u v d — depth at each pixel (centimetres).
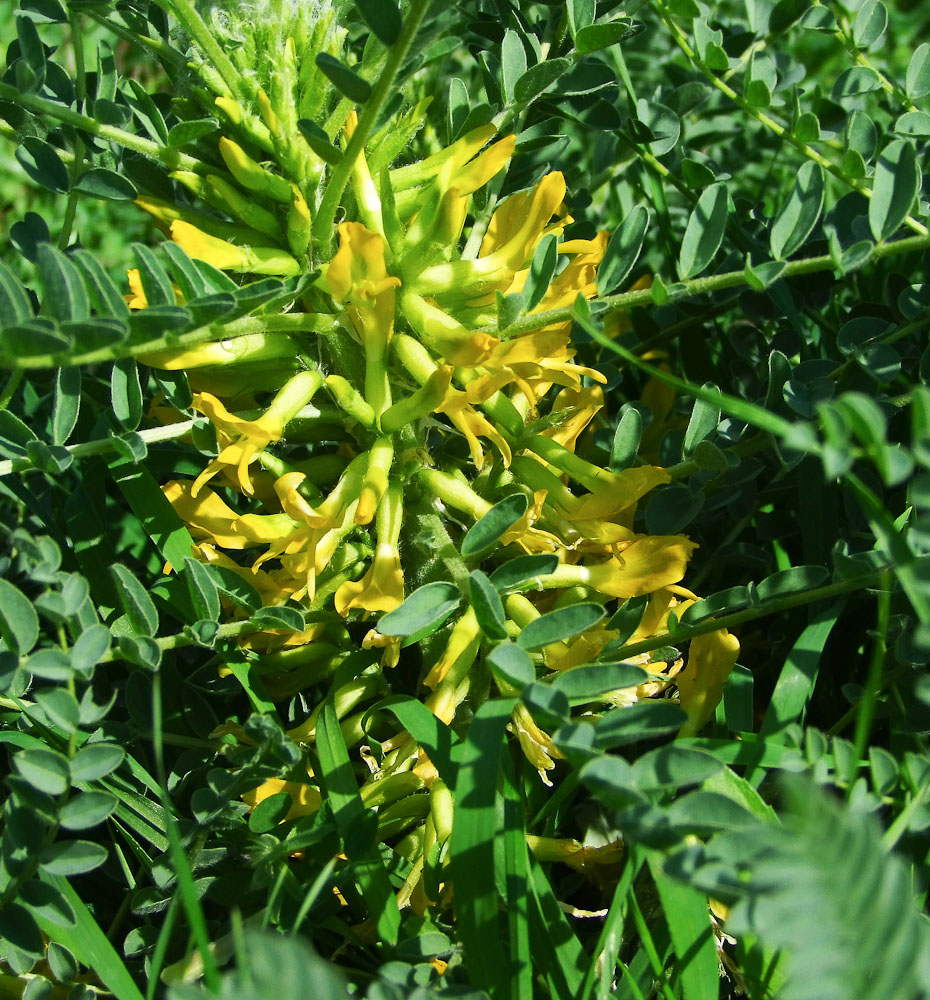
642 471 21
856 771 16
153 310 16
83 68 23
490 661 16
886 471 12
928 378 22
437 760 19
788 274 19
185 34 23
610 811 22
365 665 22
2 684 17
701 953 16
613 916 16
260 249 21
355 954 21
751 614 20
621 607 21
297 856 21
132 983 17
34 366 16
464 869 16
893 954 10
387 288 19
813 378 23
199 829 19
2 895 17
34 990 18
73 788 20
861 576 19
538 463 22
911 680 21
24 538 17
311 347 22
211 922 21
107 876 23
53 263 16
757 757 18
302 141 21
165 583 22
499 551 22
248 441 20
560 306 21
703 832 13
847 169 23
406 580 23
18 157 22
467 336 19
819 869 10
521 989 16
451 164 21
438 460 24
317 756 21
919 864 19
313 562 20
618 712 16
